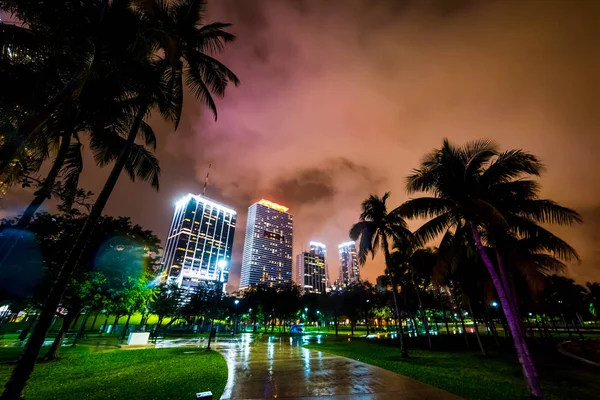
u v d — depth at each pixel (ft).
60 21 24.17
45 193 27.96
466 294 76.13
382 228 70.13
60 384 33.60
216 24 37.93
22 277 44.27
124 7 28.89
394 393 29.45
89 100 31.73
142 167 41.55
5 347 72.02
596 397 30.04
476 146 37.55
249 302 216.54
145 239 62.13
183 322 248.73
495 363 51.26
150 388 31.58
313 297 221.25
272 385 32.99
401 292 123.65
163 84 33.12
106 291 54.65
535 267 48.47
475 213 34.09
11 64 22.48
